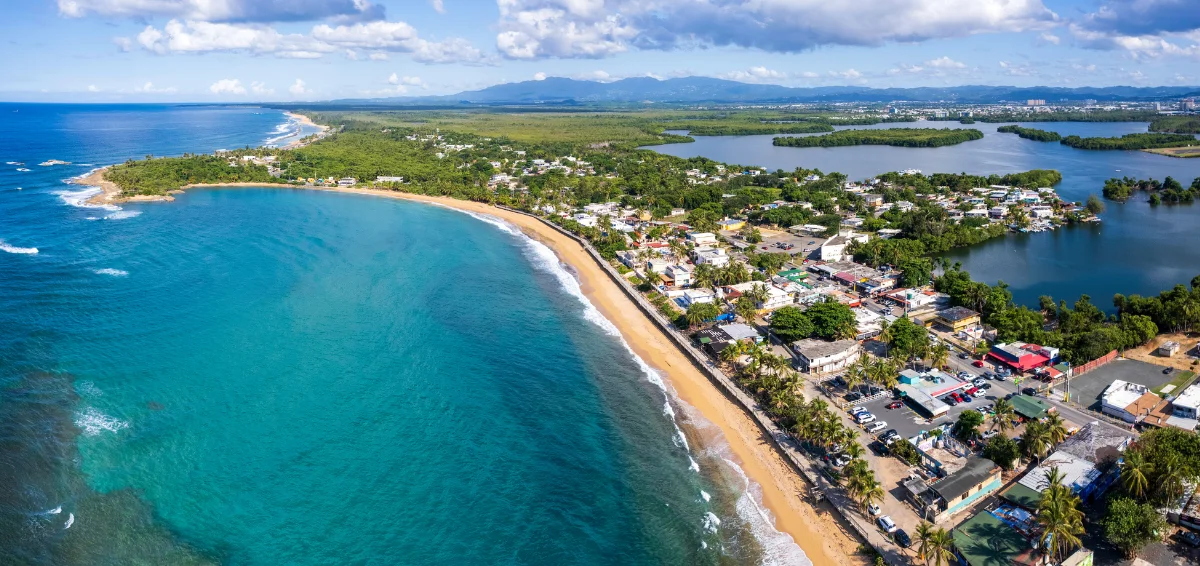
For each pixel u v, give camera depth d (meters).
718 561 87.25
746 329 153.12
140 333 150.75
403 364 140.00
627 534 91.88
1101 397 123.12
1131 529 81.44
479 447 110.88
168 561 85.06
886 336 140.50
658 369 141.75
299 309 169.25
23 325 151.38
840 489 99.62
